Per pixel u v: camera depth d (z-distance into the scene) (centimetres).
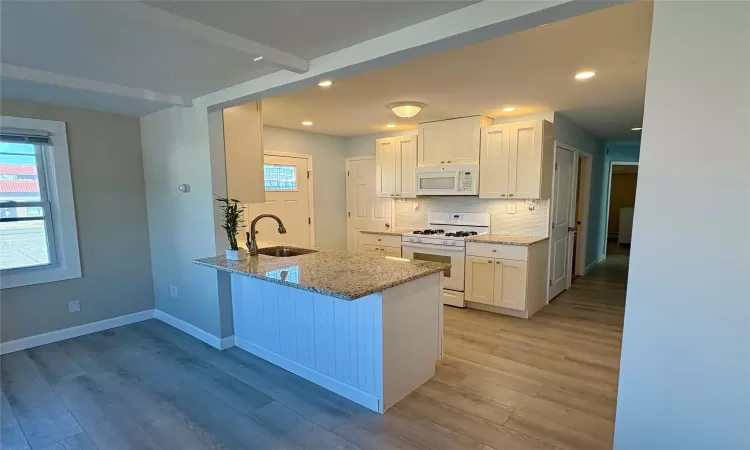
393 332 234
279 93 259
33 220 329
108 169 366
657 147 126
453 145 446
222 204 316
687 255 124
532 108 392
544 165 400
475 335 354
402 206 550
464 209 491
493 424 219
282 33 186
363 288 207
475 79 290
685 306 126
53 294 340
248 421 223
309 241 554
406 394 250
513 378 272
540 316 407
